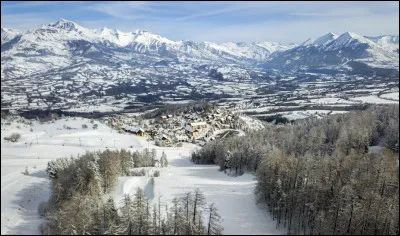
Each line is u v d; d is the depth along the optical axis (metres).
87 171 128.25
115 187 140.88
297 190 110.12
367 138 173.88
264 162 127.94
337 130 198.25
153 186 144.25
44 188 142.88
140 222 97.56
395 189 104.94
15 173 161.12
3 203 124.94
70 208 104.50
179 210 99.75
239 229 106.38
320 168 117.88
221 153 190.50
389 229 96.12
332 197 105.62
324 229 99.38
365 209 97.88
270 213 116.69
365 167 116.94
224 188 142.38
